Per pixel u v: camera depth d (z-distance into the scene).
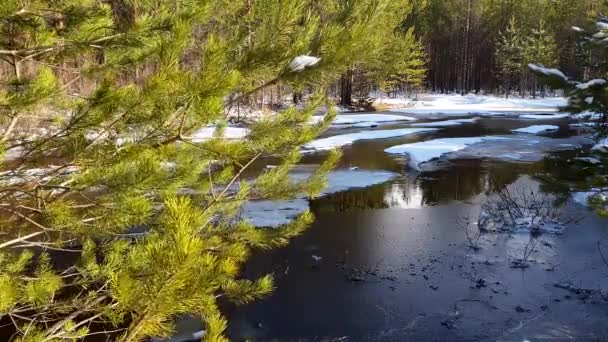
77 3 2.79
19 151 2.87
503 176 13.98
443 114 32.28
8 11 2.35
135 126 2.62
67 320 2.84
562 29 40.81
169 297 1.63
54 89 2.59
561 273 7.04
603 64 5.00
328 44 2.49
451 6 50.03
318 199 11.45
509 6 49.31
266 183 3.67
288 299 6.34
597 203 5.02
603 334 5.40
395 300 6.29
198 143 3.07
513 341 5.29
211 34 2.38
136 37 2.69
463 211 10.47
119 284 1.69
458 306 6.10
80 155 2.66
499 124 26.73
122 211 2.85
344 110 32.94
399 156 17.09
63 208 2.91
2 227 3.19
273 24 2.57
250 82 2.68
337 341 5.36
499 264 7.41
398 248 8.16
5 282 2.19
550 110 35.34
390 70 34.38
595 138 6.29
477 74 50.56
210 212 3.37
